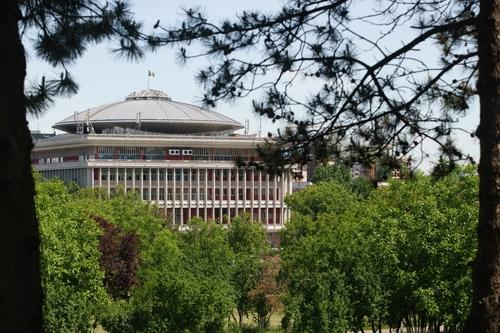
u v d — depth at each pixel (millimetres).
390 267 59531
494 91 15008
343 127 18031
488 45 15070
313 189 156250
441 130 17969
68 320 58750
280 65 17359
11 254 12062
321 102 17922
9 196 12102
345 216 85375
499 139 14969
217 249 82188
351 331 65938
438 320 63188
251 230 111938
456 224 56344
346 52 17469
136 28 16984
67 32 17297
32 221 12445
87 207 109062
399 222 60000
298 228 117812
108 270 88500
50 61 17609
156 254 79938
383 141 18109
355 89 17656
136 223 112625
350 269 62031
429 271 56469
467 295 53312
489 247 15078
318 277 61375
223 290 69062
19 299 12070
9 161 12133
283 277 69938
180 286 65938
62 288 58750
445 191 59906
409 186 64000
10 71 12336
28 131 12633
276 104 17750
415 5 17750
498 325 14914
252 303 82438
